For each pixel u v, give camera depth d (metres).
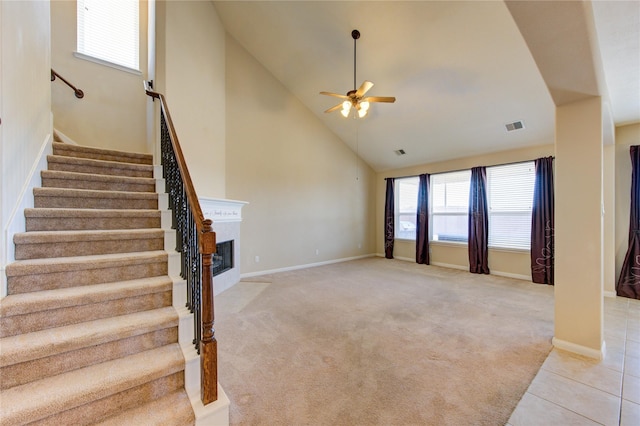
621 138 4.11
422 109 4.79
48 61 2.49
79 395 1.27
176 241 2.31
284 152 5.59
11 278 1.63
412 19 3.44
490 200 5.43
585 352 2.26
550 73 1.93
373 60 4.17
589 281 2.25
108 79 3.87
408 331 2.77
